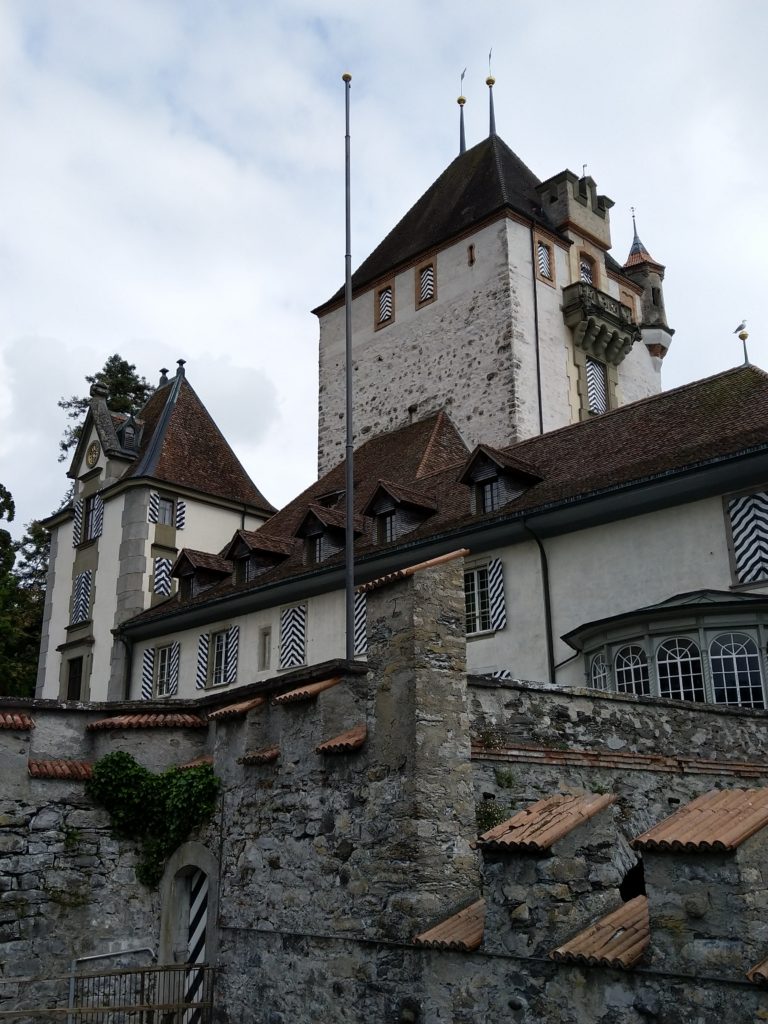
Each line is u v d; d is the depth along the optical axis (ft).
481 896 34.40
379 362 127.54
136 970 41.57
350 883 36.37
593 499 68.59
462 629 36.86
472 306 117.08
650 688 61.62
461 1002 30.81
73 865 45.93
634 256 140.67
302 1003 37.60
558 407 115.03
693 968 24.85
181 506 122.11
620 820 38.73
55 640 126.82
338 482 115.85
